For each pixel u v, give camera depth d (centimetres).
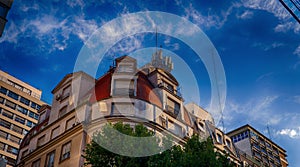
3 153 5741
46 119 3191
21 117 6338
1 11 2008
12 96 6425
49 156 2734
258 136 4772
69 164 2467
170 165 1598
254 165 3741
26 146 3181
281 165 4900
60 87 3122
